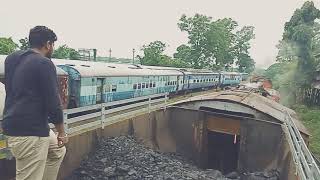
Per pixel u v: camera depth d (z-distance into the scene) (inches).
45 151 136.6
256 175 749.9
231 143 972.6
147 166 680.4
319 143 925.8
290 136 619.8
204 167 900.0
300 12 1914.4
